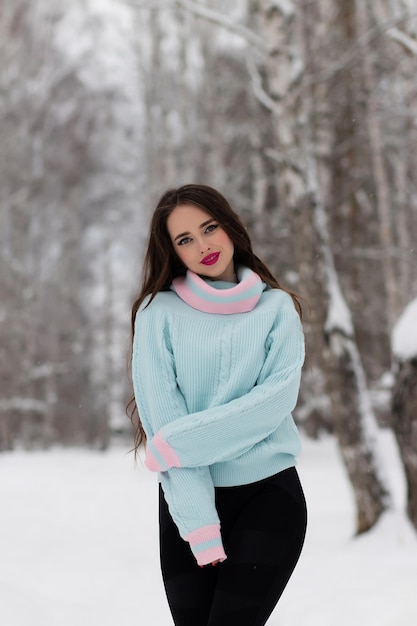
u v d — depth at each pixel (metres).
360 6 15.00
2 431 25.42
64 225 30.08
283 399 1.97
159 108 22.56
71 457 18.50
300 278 7.37
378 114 14.61
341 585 4.33
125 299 32.06
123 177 29.83
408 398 5.72
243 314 2.06
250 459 1.98
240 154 21.83
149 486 11.15
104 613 4.63
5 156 26.11
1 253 25.95
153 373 2.03
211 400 2.02
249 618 1.85
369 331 19.94
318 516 8.09
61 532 7.39
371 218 20.03
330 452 18.27
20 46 27.06
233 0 17.80
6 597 4.66
